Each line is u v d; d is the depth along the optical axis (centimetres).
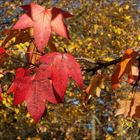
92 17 863
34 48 115
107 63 119
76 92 694
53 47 117
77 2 884
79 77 97
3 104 645
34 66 100
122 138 735
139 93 124
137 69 111
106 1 898
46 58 98
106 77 128
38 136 770
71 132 804
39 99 94
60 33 108
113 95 741
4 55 109
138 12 904
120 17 866
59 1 872
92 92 130
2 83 332
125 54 110
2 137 768
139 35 805
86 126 831
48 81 96
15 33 113
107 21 848
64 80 96
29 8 108
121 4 915
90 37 852
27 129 773
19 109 656
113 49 822
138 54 110
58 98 94
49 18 107
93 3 881
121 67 110
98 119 818
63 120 785
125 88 321
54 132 796
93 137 810
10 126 770
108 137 782
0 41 346
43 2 844
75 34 845
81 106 740
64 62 97
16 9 785
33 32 107
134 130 716
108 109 796
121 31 823
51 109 747
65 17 109
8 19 770
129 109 123
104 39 836
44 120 757
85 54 762
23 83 96
